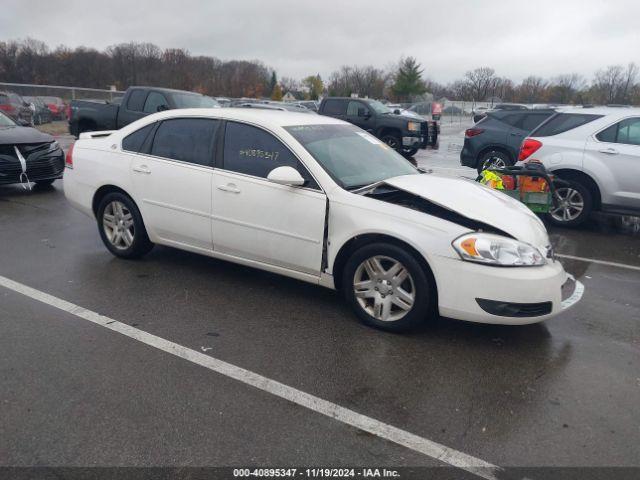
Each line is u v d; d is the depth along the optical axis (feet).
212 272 18.08
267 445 9.45
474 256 12.50
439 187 14.67
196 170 16.40
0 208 27.04
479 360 12.69
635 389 11.65
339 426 10.04
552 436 9.95
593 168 25.63
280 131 15.31
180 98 43.21
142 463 8.93
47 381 11.23
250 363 12.23
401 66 198.08
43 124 83.92
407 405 10.78
